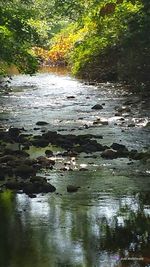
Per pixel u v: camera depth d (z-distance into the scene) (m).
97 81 30.31
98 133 15.29
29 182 10.39
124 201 9.48
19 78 32.75
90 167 11.72
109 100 22.23
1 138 14.74
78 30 44.84
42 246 7.63
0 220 8.61
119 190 10.08
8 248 7.57
